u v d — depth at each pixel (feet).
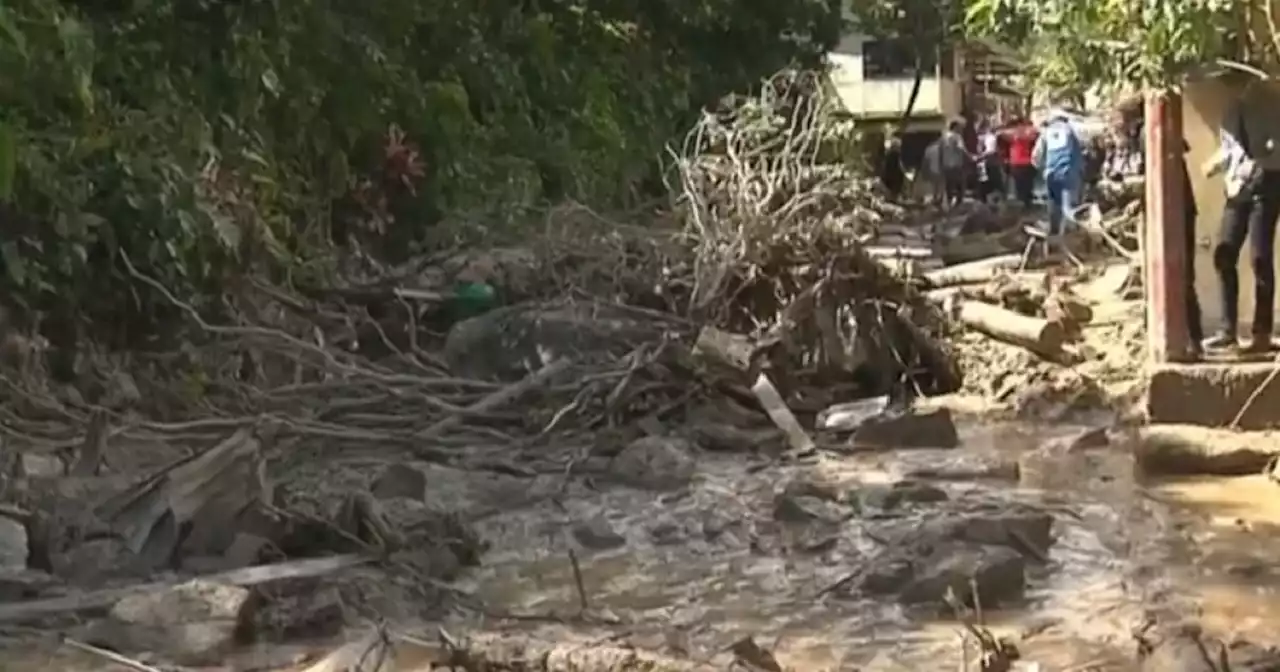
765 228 42.73
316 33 54.34
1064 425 39.09
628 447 34.96
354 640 23.12
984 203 93.97
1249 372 35.76
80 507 28.02
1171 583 25.53
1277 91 36.24
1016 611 24.27
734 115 64.13
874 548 27.96
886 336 42.73
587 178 69.26
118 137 40.86
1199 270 40.01
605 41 77.71
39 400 34.37
